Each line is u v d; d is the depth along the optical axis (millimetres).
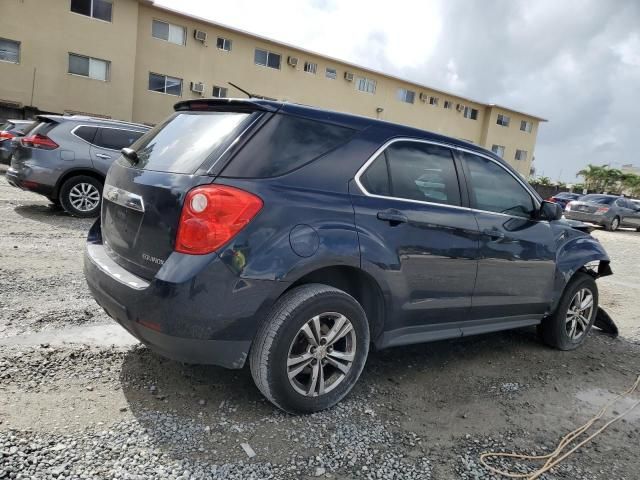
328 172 2811
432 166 3363
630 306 6559
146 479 2156
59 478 2092
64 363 3125
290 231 2570
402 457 2557
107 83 22953
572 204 20547
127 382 2975
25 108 21250
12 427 2400
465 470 2512
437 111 36188
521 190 4020
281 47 28328
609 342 4941
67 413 2588
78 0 21875
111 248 2996
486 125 38688
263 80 28094
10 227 7043
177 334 2414
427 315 3320
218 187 2434
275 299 2572
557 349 4520
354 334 2912
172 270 2406
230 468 2299
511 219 3822
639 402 3580
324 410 2912
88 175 8375
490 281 3648
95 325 3783
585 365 4219
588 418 3244
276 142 2676
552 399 3473
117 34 22828
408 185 3178
